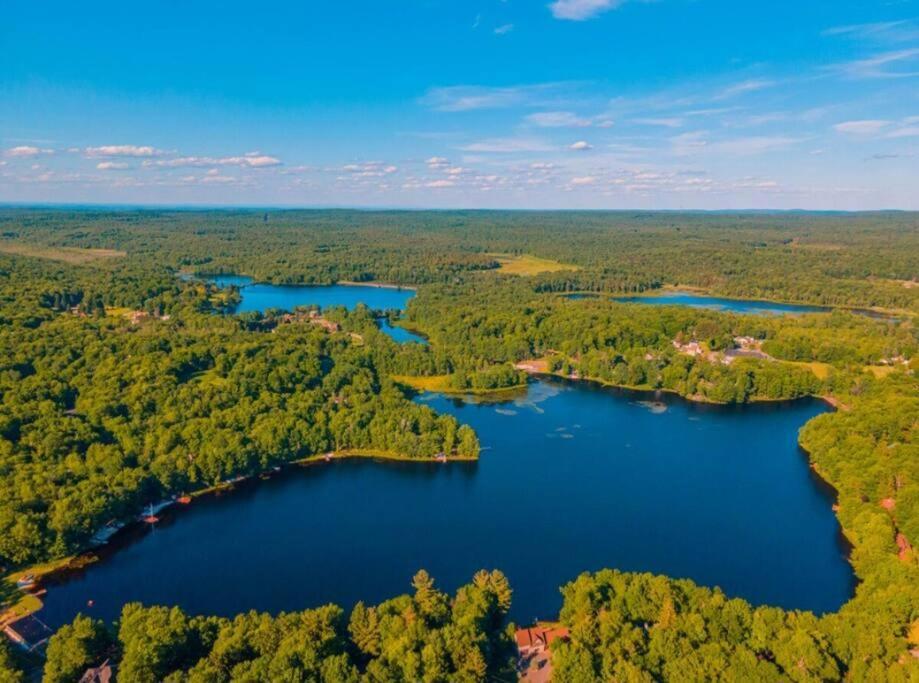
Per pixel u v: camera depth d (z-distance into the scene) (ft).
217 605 559.79
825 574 611.88
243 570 609.01
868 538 609.42
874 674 417.69
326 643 445.78
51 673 426.51
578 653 437.58
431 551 643.86
